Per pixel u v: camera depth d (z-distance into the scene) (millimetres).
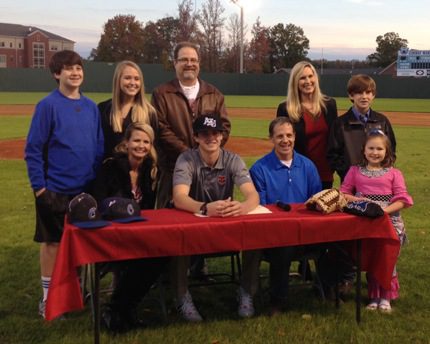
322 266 4430
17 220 6914
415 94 46938
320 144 4898
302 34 87000
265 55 69562
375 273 4055
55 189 4086
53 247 4113
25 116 24172
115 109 4406
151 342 3693
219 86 49531
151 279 3832
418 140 16859
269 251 4109
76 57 4117
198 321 4051
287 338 3766
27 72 46812
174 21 68688
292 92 4836
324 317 4125
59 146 4086
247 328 3926
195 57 4863
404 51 68375
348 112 4707
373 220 3818
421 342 3752
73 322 4008
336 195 3855
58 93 4160
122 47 72812
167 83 4969
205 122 4020
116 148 4074
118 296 3875
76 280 3342
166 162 4895
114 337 3760
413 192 8914
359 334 3826
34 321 4031
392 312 4234
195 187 4125
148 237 3393
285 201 4379
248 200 3938
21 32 95562
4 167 10938
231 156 4195
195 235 3477
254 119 24625
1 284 4793
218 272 5254
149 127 4066
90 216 3361
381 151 4227
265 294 4621
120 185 4098
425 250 5820
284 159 4406
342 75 47094
